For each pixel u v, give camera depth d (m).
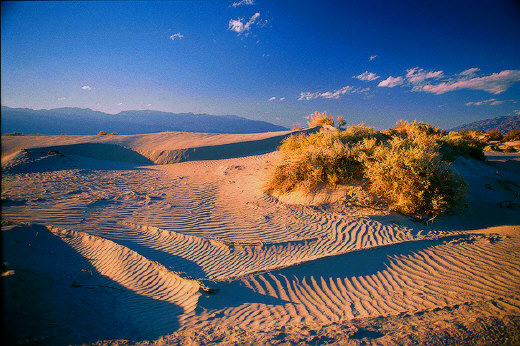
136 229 8.16
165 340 3.77
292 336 3.79
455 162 14.93
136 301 4.99
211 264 6.43
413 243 7.15
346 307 4.87
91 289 5.18
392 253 6.68
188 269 6.15
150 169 19.91
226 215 9.76
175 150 25.81
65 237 7.16
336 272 5.97
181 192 12.64
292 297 5.19
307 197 10.79
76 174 15.67
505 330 3.73
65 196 10.80
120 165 21.27
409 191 9.00
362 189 10.33
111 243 6.98
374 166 10.01
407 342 3.47
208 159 24.80
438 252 6.73
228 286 5.40
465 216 9.36
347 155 11.01
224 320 4.41
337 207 9.78
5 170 15.44
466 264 6.17
